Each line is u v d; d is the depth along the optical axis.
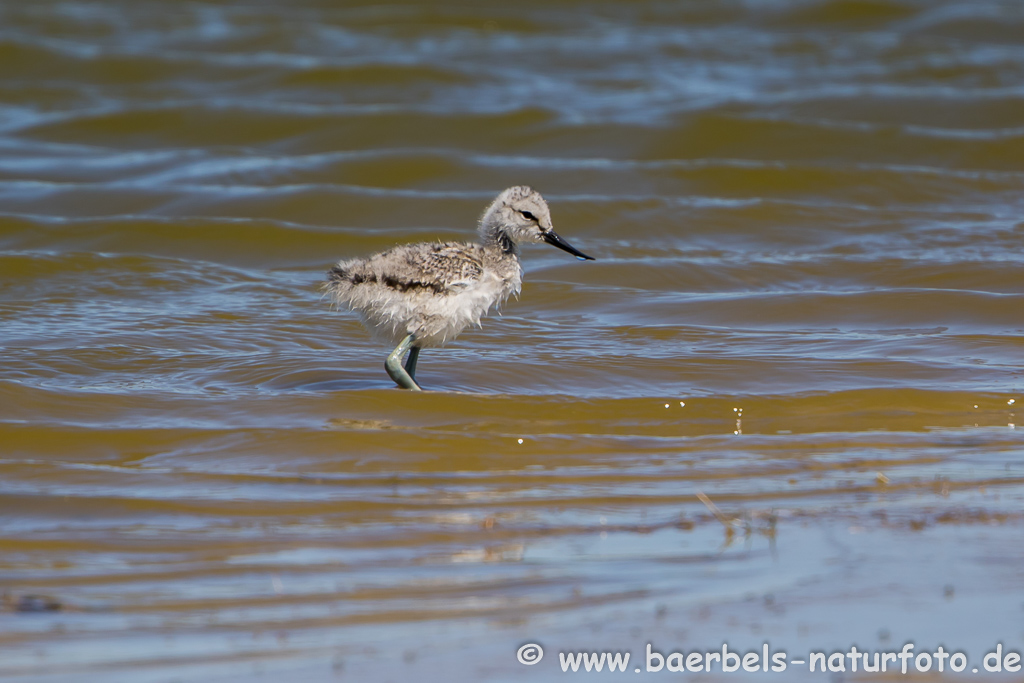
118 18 37.41
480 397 11.59
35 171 23.72
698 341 13.95
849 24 38.31
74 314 14.72
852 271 17.28
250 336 13.96
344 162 24.02
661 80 31.77
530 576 7.25
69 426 10.46
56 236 19.02
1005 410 11.34
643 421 11.08
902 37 36.19
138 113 27.05
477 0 41.50
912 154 25.17
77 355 12.95
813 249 19.00
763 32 37.56
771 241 19.58
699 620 6.55
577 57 34.09
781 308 15.30
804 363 12.90
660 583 7.11
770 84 31.45
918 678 5.87
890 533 7.86
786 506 8.54
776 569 7.27
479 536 8.00
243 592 7.05
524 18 38.66
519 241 12.80
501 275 12.22
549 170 23.66
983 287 16.45
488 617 6.66
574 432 10.75
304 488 9.07
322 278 17.09
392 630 6.49
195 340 13.70
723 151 25.52
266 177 23.39
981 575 7.09
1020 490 8.83
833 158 25.11
